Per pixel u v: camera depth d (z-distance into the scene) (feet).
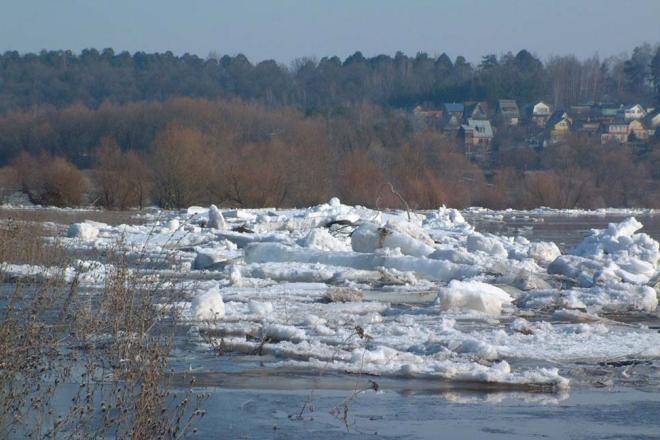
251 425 93.15
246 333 136.26
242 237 295.07
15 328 98.99
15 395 90.33
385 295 185.98
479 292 162.09
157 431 83.61
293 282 207.21
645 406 100.89
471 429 92.63
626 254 228.84
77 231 304.30
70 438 84.12
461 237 318.86
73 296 133.08
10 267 166.71
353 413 97.86
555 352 125.70
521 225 494.59
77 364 109.29
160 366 96.22
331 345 128.88
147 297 126.82
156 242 294.87
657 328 149.18
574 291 183.01
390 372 114.01
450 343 125.18
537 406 100.89
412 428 92.79
